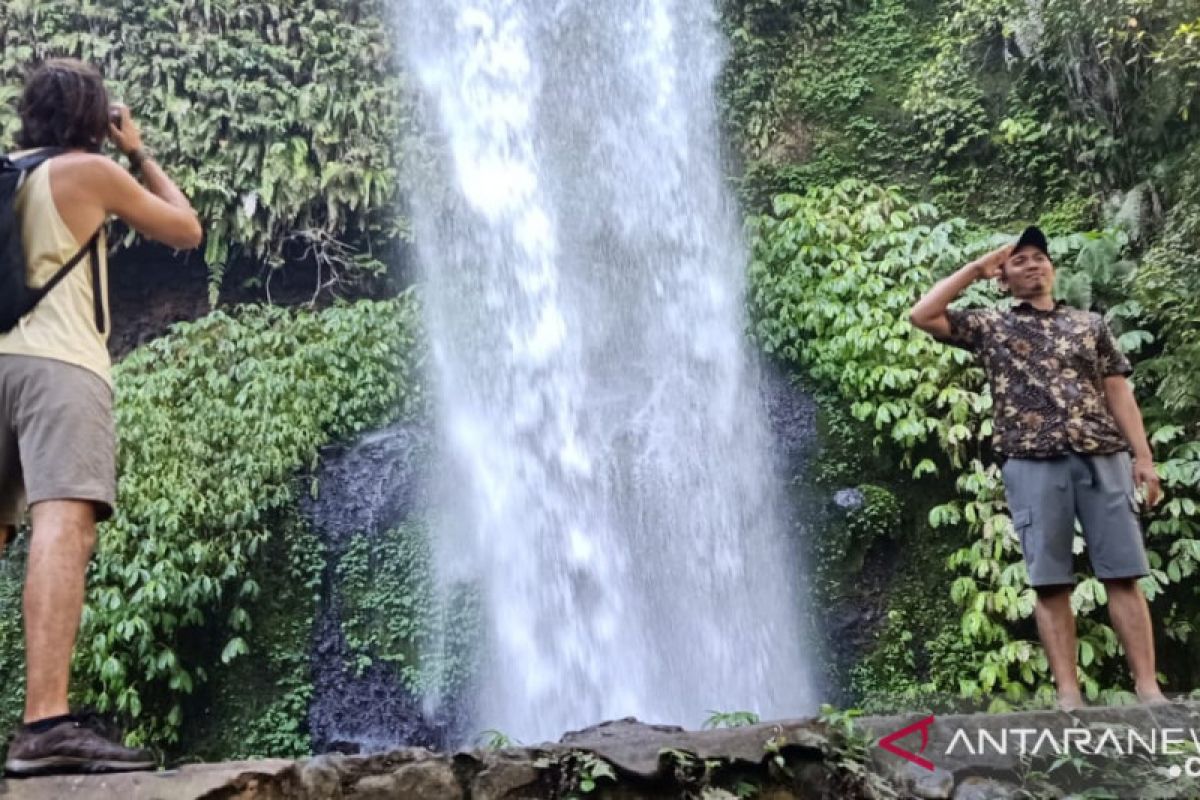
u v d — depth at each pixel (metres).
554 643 8.67
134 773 2.46
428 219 10.13
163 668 7.44
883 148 10.05
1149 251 7.88
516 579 8.84
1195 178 7.90
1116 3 8.50
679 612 8.61
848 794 2.79
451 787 2.69
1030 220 9.29
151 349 8.97
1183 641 7.19
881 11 10.59
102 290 2.88
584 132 10.68
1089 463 3.75
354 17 10.53
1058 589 3.75
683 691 8.39
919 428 8.13
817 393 8.88
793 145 10.37
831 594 8.26
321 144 9.98
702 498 8.93
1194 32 7.96
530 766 2.74
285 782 2.57
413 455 8.92
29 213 2.77
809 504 8.55
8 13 9.55
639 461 9.17
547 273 10.21
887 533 8.26
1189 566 7.01
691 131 10.55
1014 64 9.62
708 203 10.25
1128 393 3.91
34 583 2.53
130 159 3.14
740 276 9.60
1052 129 9.31
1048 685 7.12
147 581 7.54
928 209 9.25
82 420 2.68
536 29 10.94
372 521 8.64
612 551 8.91
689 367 9.52
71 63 3.01
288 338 9.17
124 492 7.97
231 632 8.03
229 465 8.34
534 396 9.71
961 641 7.78
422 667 8.26
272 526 8.44
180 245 3.05
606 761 2.77
